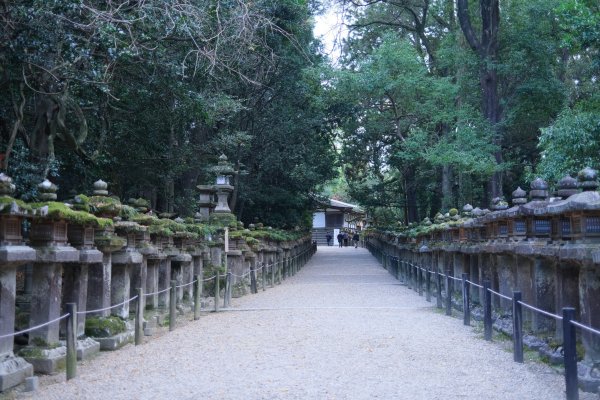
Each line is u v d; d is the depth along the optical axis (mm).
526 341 9477
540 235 9445
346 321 12773
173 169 21109
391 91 27547
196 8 13703
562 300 8281
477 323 12391
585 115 17688
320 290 20719
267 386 7066
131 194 21578
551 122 27016
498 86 28453
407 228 26344
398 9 34375
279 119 28891
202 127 24406
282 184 32844
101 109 16922
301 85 28234
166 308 13117
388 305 16016
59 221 7926
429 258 19516
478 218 12305
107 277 9766
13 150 13398
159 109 17875
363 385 7152
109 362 8508
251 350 9422
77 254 8164
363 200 39062
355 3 30125
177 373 7797
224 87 20219
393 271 27203
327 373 7781
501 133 26688
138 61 15039
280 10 24125
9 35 11844
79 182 17656
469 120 26250
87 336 9281
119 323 9883
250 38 15016
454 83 29578
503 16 26859
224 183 21906
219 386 7078
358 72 28094
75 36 12203
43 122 14031
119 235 10242
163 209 24031
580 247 7125
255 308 15359
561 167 17250
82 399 6547
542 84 26000
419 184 35656
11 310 7074
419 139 25641
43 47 11992
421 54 32719
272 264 23016
